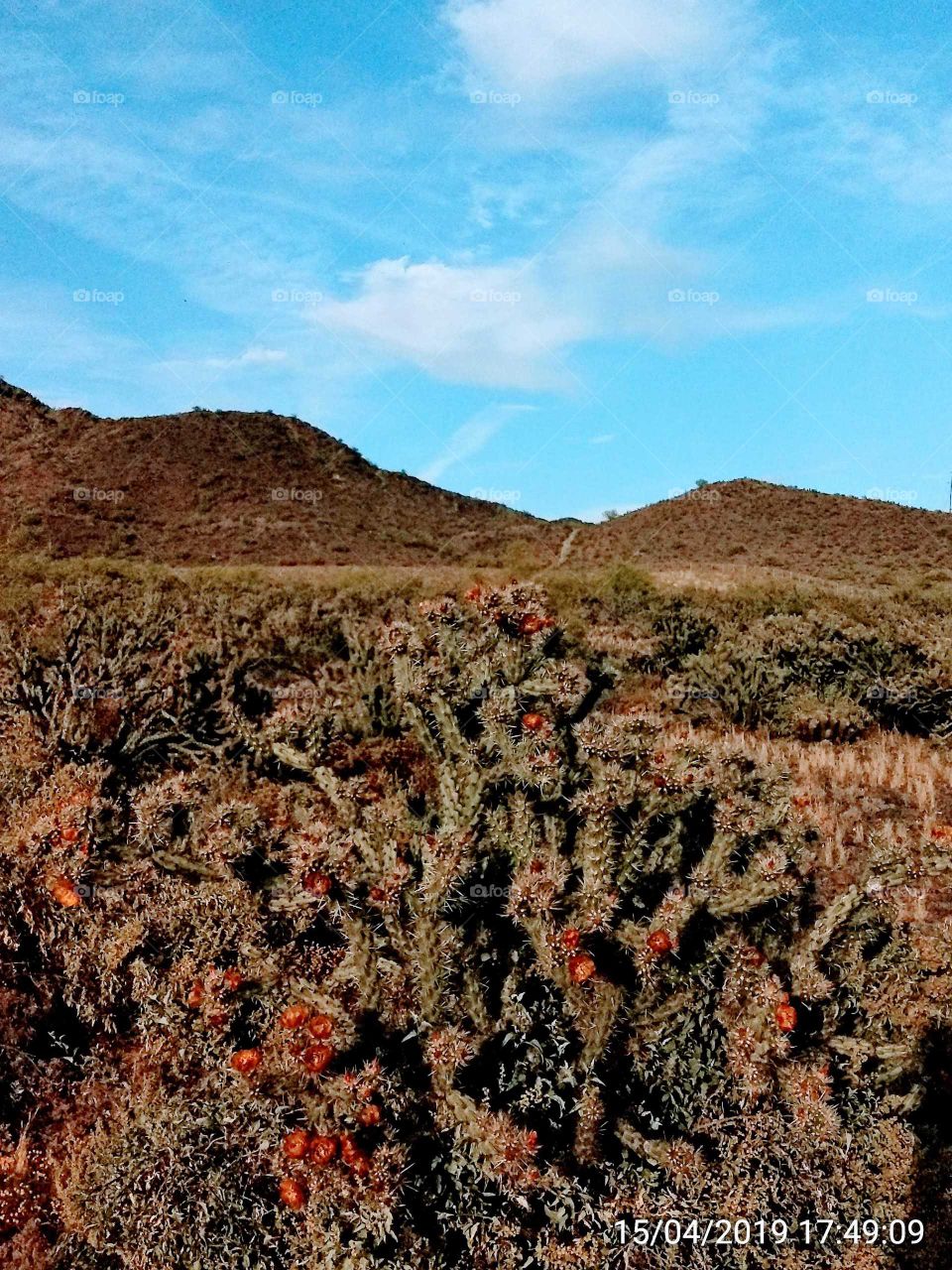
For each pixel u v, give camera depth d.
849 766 6.95
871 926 3.29
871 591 18.06
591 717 3.17
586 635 10.11
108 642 6.73
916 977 3.32
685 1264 2.53
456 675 3.31
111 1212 2.57
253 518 55.12
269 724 4.60
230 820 3.36
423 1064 2.64
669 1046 2.74
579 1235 2.54
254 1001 3.22
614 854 2.85
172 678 6.31
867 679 8.78
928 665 8.67
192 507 55.34
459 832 2.74
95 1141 2.84
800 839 3.30
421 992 2.60
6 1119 3.08
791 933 3.20
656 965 2.71
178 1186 2.56
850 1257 2.58
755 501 56.84
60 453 57.72
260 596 13.48
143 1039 3.26
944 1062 3.20
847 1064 2.97
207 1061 3.03
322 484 65.12
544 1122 2.56
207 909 3.34
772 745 7.62
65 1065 3.33
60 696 5.40
